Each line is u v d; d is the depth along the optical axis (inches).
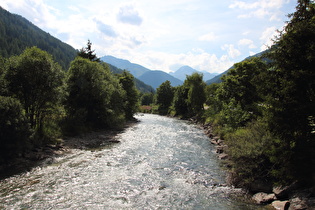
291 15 417.4
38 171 540.1
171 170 594.6
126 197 422.9
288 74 389.4
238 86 963.3
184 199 419.2
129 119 2065.7
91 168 585.6
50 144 754.2
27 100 714.8
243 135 584.1
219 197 427.5
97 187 465.4
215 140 1013.8
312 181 368.5
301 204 340.5
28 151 631.2
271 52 423.2
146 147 875.4
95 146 855.1
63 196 414.9
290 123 366.0
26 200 391.2
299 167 380.8
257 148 471.8
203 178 534.0
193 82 2256.4
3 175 498.9
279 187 410.3
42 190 436.1
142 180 516.1
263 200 398.6
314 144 364.2
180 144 951.0
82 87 1091.9
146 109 4033.0
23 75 685.3
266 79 431.8
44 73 720.3
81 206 379.9
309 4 389.1
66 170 560.1
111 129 1342.3
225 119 1103.0
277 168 446.6
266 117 417.1
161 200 414.0
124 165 627.2
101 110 1224.8
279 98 408.2
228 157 690.2
